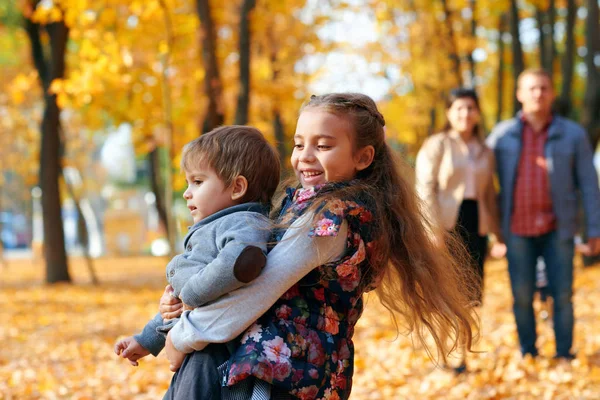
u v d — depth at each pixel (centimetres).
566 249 619
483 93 2622
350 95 280
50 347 900
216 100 1299
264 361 243
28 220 5031
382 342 777
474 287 318
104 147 4897
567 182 616
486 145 615
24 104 2547
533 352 638
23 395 625
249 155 273
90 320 1176
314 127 270
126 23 1212
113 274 2552
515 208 627
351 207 258
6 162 3466
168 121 1128
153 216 5484
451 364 628
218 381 250
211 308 249
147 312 1270
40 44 1895
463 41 1953
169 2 1062
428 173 598
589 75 1602
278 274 248
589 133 1597
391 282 296
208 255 258
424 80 2141
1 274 2683
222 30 1748
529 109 621
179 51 1307
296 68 2150
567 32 1667
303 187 279
